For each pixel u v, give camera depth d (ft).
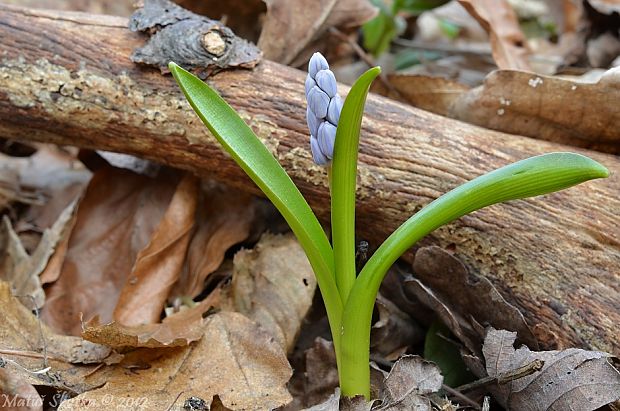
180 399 1.05
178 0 1.34
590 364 1.01
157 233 1.17
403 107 1.13
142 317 1.14
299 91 1.13
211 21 1.13
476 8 1.34
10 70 1.11
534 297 1.07
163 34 1.12
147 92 1.12
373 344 1.11
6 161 1.38
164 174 1.23
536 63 1.51
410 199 1.11
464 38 1.83
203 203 1.21
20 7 1.12
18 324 1.08
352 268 0.99
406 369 1.03
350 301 0.99
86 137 1.15
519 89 1.15
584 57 1.44
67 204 1.30
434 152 1.11
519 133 1.17
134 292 1.15
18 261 1.20
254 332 1.08
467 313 1.09
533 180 0.94
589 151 1.12
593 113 1.13
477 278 1.09
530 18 1.90
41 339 1.08
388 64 1.53
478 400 1.07
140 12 1.13
